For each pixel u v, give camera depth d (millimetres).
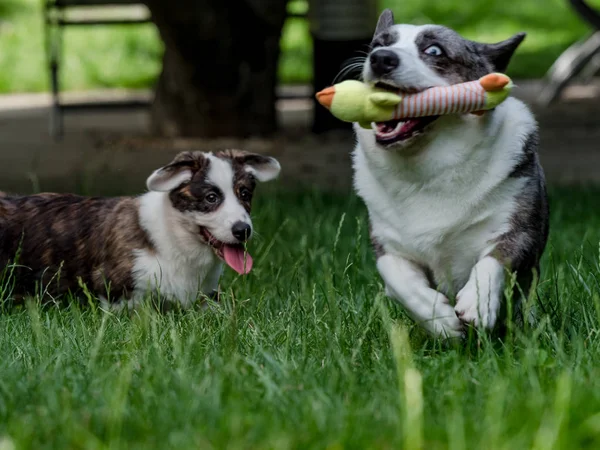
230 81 15805
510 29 28469
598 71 22531
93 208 7203
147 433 3967
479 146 5453
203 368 4863
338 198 10992
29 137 16969
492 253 5613
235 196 6824
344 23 15930
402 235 5738
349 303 6148
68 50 25062
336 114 5406
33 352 5352
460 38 5672
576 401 4207
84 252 7043
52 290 7086
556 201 10594
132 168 13789
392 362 5012
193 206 6770
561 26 28453
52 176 13289
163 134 16312
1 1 28781
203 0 14867
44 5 17281
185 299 7008
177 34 15086
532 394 4230
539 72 23625
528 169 5664
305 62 24859
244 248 6797
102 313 6695
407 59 5324
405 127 5379
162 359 5012
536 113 18578
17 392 4477
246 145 15531
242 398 4395
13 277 7051
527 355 4758
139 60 24844
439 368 4902
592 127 17109
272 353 5297
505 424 3939
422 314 5633
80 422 4066
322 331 5664
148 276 6852
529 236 5629
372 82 5363
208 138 16078
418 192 5602
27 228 7145
